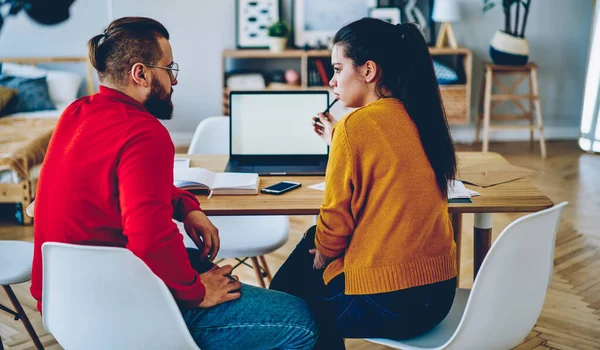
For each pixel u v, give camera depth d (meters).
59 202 1.63
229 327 1.73
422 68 1.71
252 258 2.90
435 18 5.92
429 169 1.70
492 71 5.98
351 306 1.78
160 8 6.12
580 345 2.65
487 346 1.75
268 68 6.28
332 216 1.71
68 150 1.62
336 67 1.78
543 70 6.38
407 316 1.72
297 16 6.10
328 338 1.88
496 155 2.75
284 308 1.77
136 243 1.54
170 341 1.64
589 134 5.96
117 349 1.65
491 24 6.25
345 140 1.67
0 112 5.38
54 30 6.11
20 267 2.28
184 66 6.24
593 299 3.06
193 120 6.36
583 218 4.21
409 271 1.69
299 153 2.69
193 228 1.91
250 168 2.55
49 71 5.96
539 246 1.71
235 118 2.69
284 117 2.68
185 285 1.63
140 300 1.58
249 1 6.04
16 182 4.11
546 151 6.01
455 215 2.70
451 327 1.88
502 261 1.64
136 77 1.67
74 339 1.67
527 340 2.69
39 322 2.86
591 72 5.90
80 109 1.68
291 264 2.05
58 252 1.55
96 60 1.68
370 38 1.72
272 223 2.76
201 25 6.16
